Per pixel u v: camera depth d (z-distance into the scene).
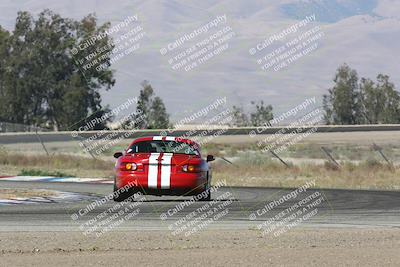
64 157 73.62
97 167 69.69
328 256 18.12
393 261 17.45
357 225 26.38
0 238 21.64
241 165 68.31
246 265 16.89
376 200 37.06
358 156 90.00
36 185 46.41
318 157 86.69
